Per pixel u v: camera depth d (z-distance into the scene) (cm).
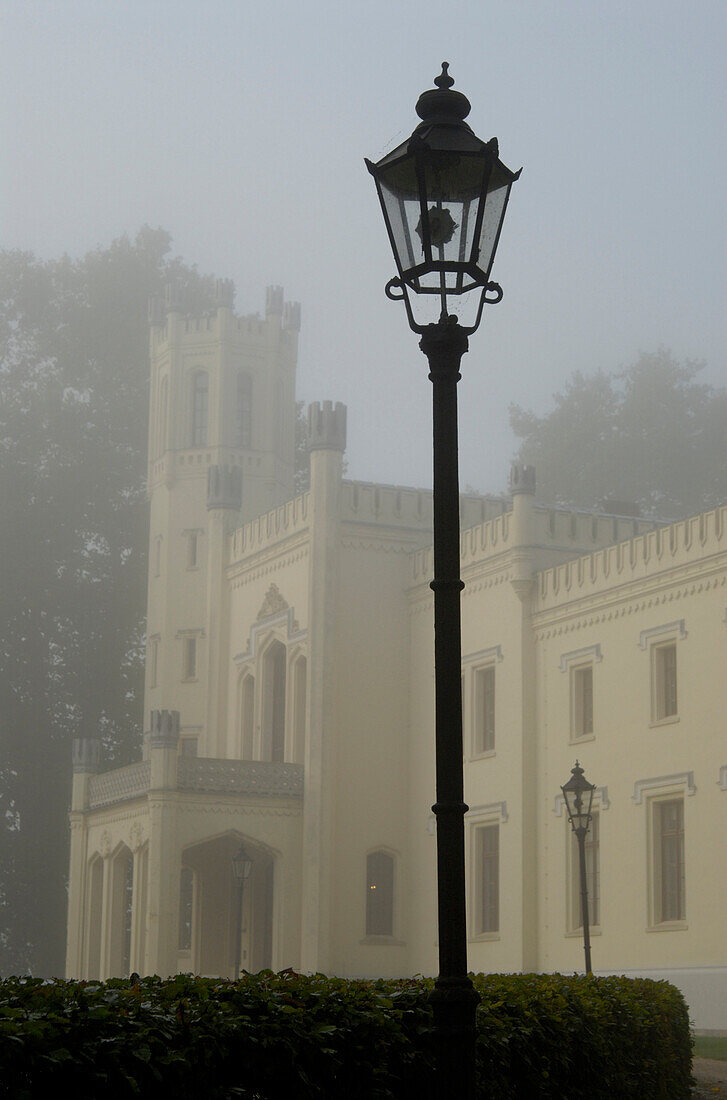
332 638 8144
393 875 8138
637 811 6456
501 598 7569
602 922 6631
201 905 8662
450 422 1419
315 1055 1348
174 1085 1209
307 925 7856
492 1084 1652
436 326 1412
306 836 7975
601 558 6869
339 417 8394
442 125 1416
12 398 12562
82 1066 1120
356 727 8181
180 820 7819
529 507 7450
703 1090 3019
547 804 7106
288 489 10350
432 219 1393
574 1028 1966
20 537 11919
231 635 9281
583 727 6981
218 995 1353
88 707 11806
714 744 6044
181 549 10050
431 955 7819
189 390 10250
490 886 7556
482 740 7725
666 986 2852
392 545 8444
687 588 6288
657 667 6469
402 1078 1474
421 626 8275
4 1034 1077
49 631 11950
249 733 9031
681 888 6238
